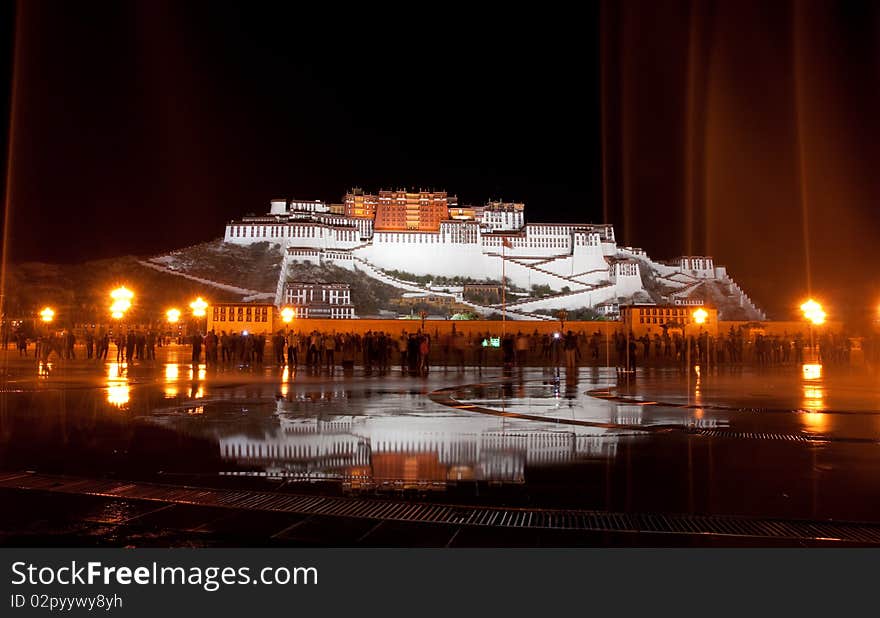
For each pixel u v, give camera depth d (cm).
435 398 1864
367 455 1011
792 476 869
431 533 648
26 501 751
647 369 3522
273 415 1470
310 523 676
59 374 2761
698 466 934
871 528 661
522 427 1298
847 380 2656
